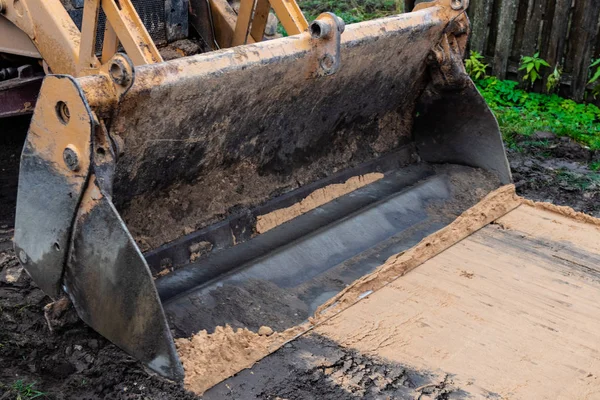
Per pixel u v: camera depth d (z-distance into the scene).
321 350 3.15
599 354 3.18
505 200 4.39
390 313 3.40
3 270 3.79
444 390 2.95
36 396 2.98
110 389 2.98
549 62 6.78
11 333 3.34
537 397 2.92
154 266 3.39
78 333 3.26
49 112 2.89
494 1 7.02
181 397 2.87
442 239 3.95
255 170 3.86
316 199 4.12
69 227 2.98
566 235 4.14
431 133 4.68
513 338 3.26
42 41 3.59
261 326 3.23
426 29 4.07
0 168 4.98
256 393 2.91
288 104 3.69
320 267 3.69
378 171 4.50
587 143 5.94
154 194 3.44
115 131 2.95
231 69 3.18
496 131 4.43
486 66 7.20
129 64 2.77
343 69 3.74
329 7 9.09
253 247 3.70
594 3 6.37
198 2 4.38
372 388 2.95
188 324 3.16
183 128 3.25
